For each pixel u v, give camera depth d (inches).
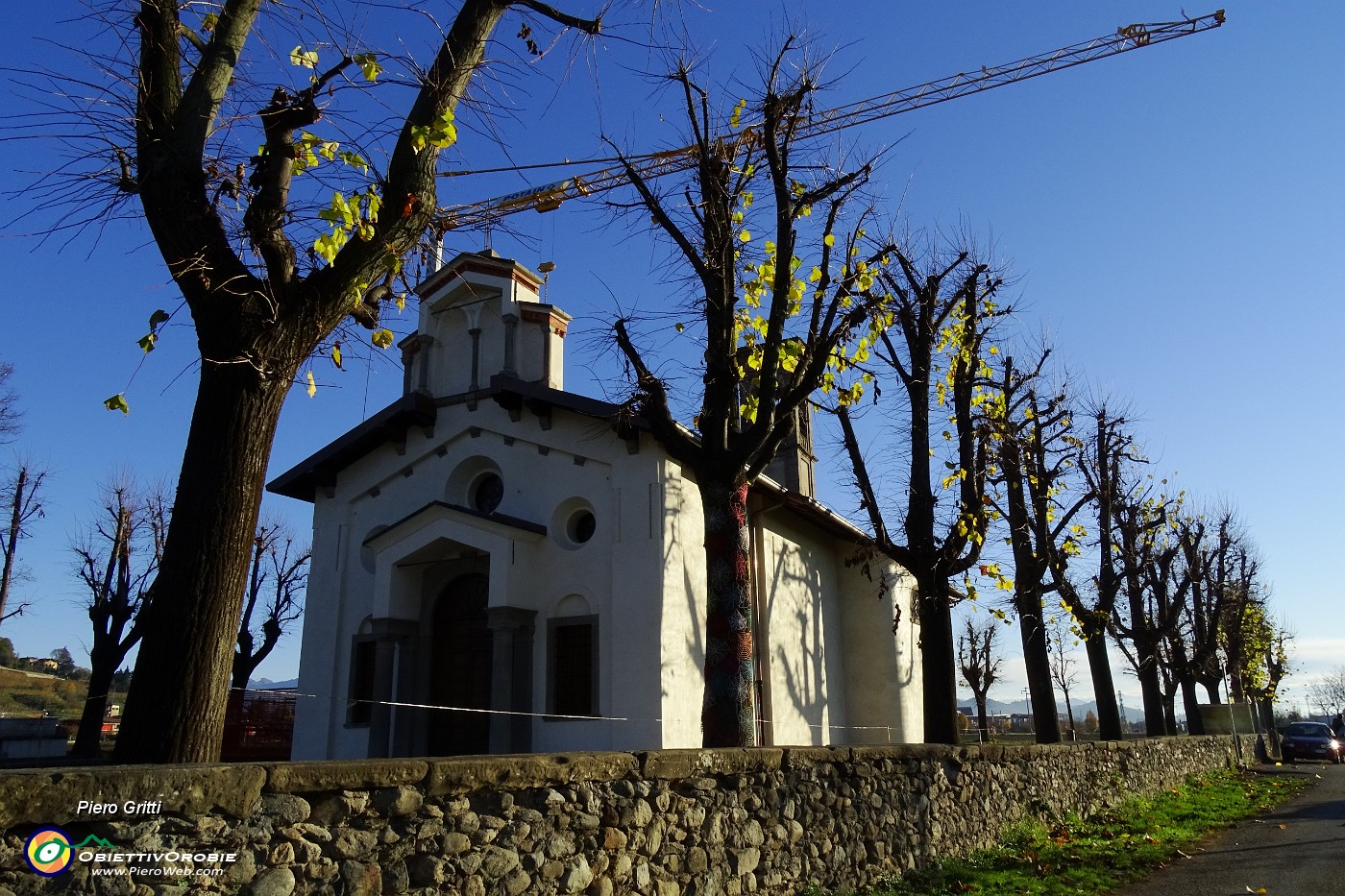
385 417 708.0
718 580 421.1
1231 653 1638.8
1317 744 1471.5
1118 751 681.0
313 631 708.0
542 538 640.4
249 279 241.6
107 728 1018.7
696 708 597.3
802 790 326.6
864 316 447.8
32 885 141.8
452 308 753.6
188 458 233.9
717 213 454.0
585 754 242.2
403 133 265.9
